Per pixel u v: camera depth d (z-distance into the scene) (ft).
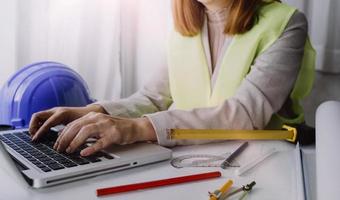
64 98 2.84
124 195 1.48
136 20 4.16
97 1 3.83
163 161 1.88
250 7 2.79
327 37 3.38
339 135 1.62
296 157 1.88
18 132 2.30
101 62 3.93
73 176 1.60
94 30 3.86
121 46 4.11
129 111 2.71
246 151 2.04
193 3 2.97
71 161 1.72
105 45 3.91
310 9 3.41
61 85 2.83
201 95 2.97
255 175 1.71
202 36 3.00
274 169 1.78
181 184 1.59
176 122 2.15
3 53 3.40
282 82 2.53
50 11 3.59
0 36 3.37
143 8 4.09
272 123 2.67
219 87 2.84
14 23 3.39
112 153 1.85
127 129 1.99
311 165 1.75
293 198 1.47
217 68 2.92
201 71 2.97
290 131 2.21
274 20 2.75
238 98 2.39
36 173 1.58
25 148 1.94
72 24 3.70
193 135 2.10
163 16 4.02
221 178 1.67
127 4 4.09
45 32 3.60
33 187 1.53
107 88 4.00
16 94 2.72
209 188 1.55
